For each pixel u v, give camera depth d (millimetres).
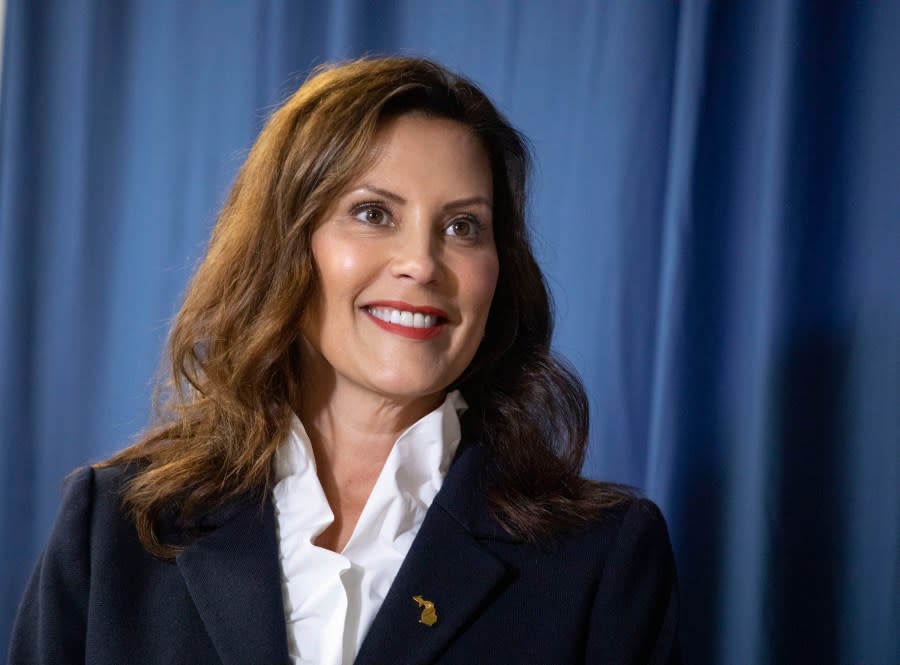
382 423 1368
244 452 1362
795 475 1830
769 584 1834
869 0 1815
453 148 1315
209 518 1337
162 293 2279
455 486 1370
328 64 1866
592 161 2002
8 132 2316
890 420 1778
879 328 1788
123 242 2312
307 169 1295
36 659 1335
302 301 1324
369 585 1274
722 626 1888
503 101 2074
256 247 1350
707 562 1901
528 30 2059
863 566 1796
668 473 1890
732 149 1900
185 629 1269
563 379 1507
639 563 1357
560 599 1310
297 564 1284
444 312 1310
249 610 1237
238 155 2197
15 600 2312
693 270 1885
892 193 1782
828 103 1827
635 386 1981
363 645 1223
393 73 1314
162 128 2295
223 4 2264
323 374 1390
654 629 1370
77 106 2326
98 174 2320
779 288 1817
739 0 1902
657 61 1960
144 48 2314
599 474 1993
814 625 1824
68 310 2326
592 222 2002
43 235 2334
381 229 1301
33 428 2328
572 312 2014
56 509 2316
